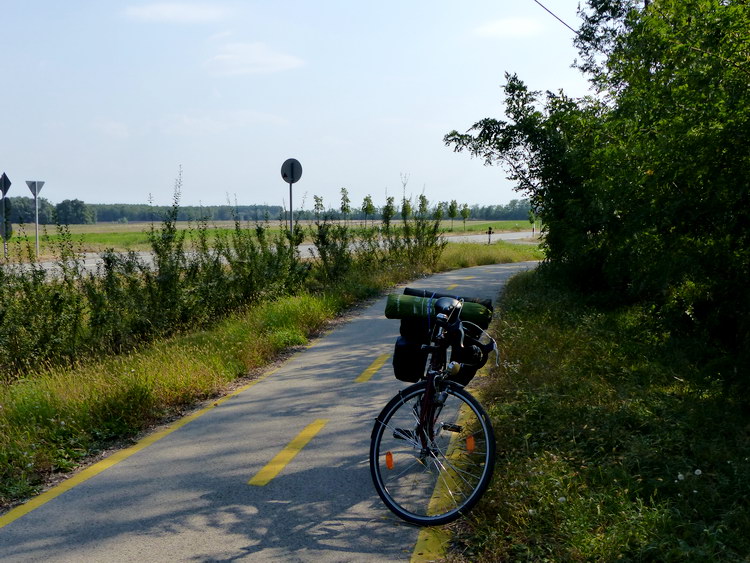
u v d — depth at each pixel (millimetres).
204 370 8469
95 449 6215
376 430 4625
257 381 8617
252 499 4801
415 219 24359
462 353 4605
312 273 18234
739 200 6164
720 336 7594
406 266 21812
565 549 3717
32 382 8492
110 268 11898
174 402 7707
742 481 4402
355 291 16453
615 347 8445
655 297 8820
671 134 6531
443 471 4793
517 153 15211
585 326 9828
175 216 12742
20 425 6617
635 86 9172
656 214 6875
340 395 7668
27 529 4426
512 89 15250
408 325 4828
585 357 8039
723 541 3727
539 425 5719
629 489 4391
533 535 3893
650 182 6934
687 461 4805
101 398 7156
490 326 10891
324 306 13812
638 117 8531
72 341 10703
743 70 6008
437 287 17812
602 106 12578
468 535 4082
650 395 6484
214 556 3965
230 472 5367
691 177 6441
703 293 7469
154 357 9234
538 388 6738
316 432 6320
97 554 4027
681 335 8438
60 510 4730
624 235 8164
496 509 4207
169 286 12250
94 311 11266
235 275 14164
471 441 4742
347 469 5320
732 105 5883
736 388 6242
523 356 8055
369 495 4809
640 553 3596
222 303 13594
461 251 29469
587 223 11766
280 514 4535
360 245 21547
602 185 8938
